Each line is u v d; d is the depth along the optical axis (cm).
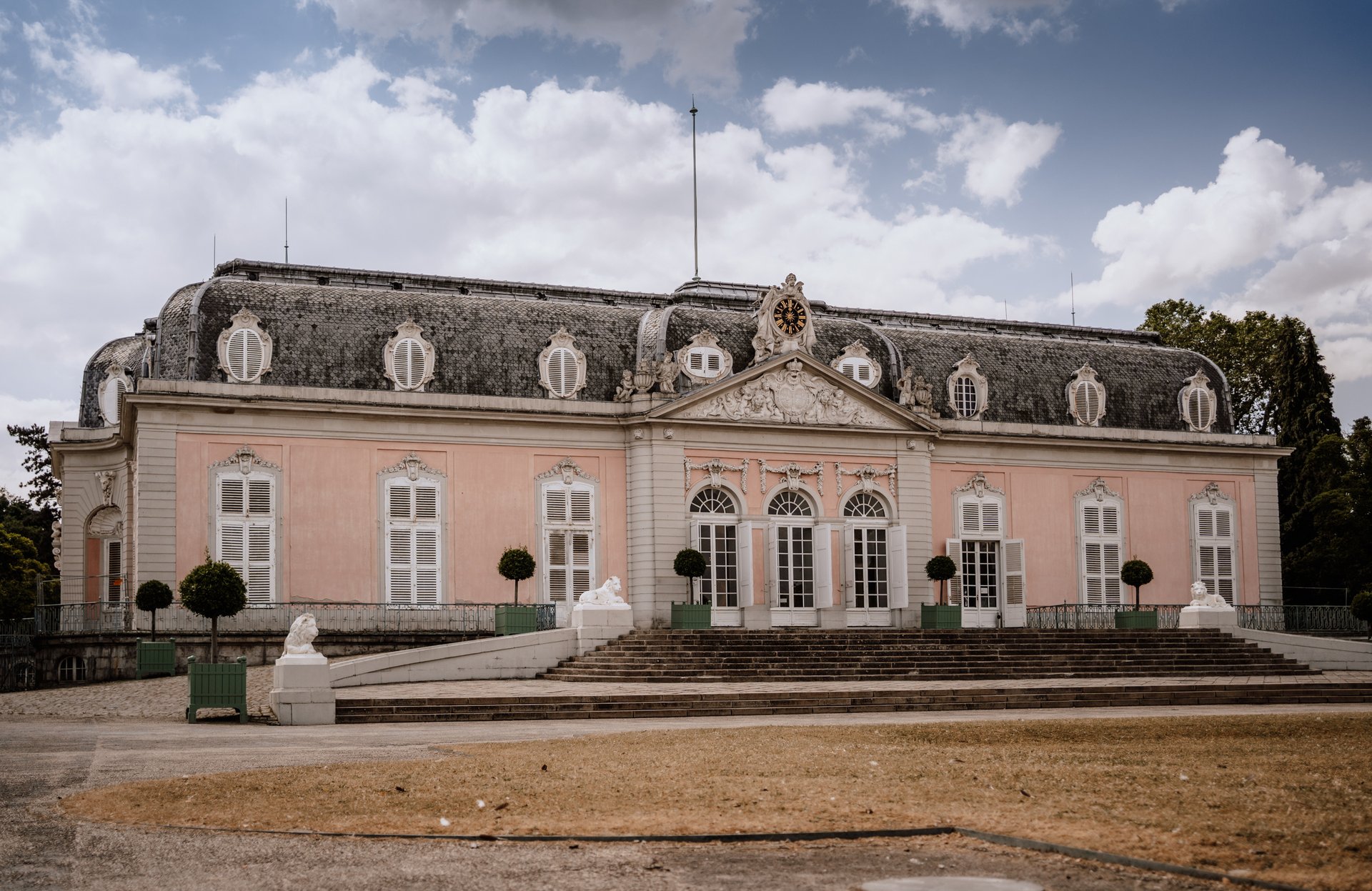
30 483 7762
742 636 3969
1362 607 4856
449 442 4534
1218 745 2270
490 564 4541
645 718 3044
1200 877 1162
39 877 1201
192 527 4212
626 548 4712
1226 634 4384
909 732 2484
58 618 4247
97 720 2908
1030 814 1455
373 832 1381
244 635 3984
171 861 1261
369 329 4534
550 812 1498
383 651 4119
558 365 4706
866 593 4891
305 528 4338
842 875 1199
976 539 5175
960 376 5241
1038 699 3353
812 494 4841
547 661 3766
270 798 1594
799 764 1927
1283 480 6769
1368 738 2417
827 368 4838
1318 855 1222
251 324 4359
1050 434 5294
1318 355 6750
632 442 4709
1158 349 5759
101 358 5094
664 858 1272
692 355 4772
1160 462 5488
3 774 1848
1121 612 4881
